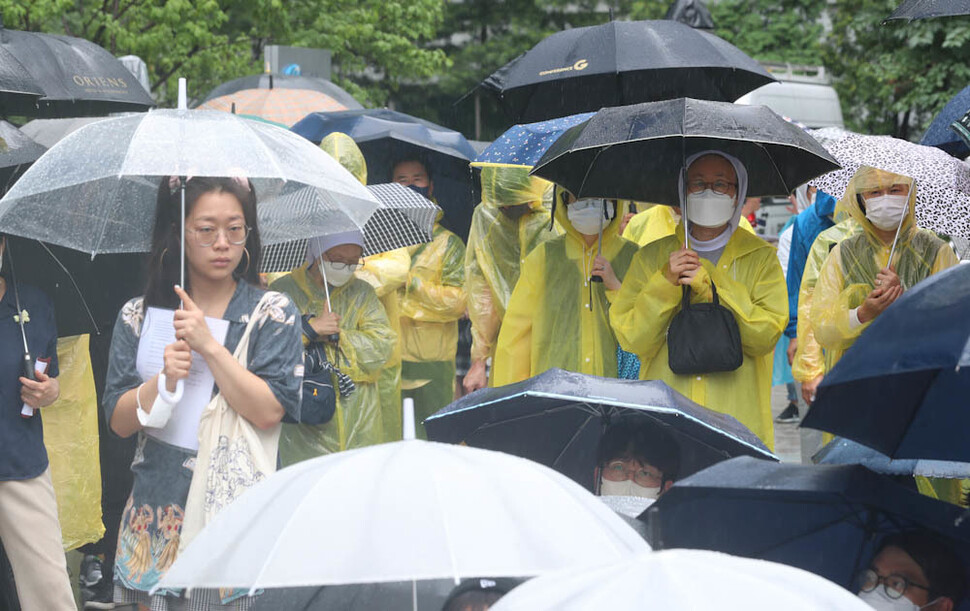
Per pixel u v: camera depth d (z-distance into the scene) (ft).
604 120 53.31
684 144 53.88
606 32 69.56
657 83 68.64
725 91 70.33
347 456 29.81
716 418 42.73
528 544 27.53
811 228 76.69
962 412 31.68
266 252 59.21
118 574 43.55
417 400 76.18
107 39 169.17
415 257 75.36
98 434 64.34
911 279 58.34
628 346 55.36
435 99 279.49
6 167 54.95
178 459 43.09
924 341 29.68
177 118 44.73
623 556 27.96
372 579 26.86
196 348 42.37
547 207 71.92
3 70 58.44
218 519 29.86
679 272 53.47
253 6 180.34
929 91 215.92
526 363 62.08
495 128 275.39
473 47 277.23
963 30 209.97
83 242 47.52
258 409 42.73
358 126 87.30
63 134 80.74
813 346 68.23
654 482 42.80
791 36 255.50
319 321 57.31
